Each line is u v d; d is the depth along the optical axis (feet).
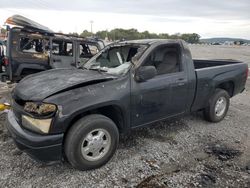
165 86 13.61
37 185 10.26
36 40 26.99
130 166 11.84
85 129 10.72
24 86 11.97
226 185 10.56
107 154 11.70
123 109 11.98
